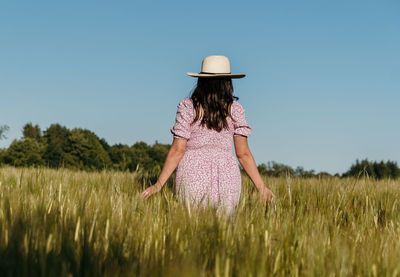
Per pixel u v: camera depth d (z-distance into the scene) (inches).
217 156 126.1
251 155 134.6
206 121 126.4
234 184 125.9
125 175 203.5
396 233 101.6
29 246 67.9
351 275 72.3
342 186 187.2
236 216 93.3
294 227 88.3
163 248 78.5
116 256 71.1
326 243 84.3
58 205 97.9
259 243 77.2
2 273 60.9
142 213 98.7
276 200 123.9
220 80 127.4
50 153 2464.3
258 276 66.2
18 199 97.9
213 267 69.5
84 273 63.9
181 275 57.8
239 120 130.5
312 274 68.1
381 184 204.4
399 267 71.1
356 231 102.7
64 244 71.5
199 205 102.1
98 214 88.7
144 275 60.9
